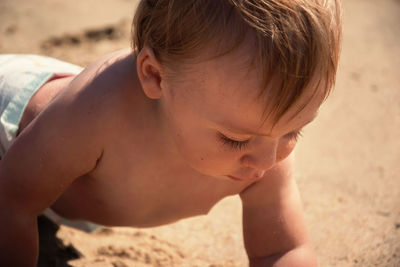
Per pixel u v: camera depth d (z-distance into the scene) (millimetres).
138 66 1807
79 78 2035
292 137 1747
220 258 2648
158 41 1737
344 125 4086
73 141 1953
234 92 1586
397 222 2908
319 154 3688
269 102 1557
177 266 2504
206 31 1600
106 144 1985
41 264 2352
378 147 3812
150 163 2025
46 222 2656
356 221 2928
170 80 1736
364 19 6043
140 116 1959
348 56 5219
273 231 2129
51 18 5262
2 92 2361
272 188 2111
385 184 3346
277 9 1524
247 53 1549
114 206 2170
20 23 5141
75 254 2455
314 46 1521
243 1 1555
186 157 1820
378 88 4688
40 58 2670
